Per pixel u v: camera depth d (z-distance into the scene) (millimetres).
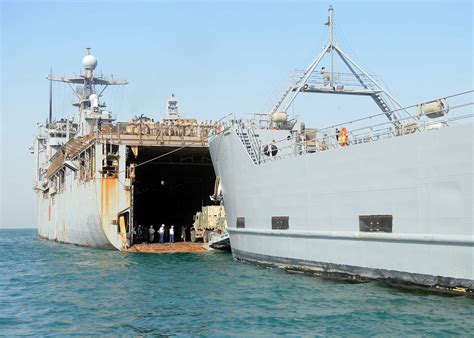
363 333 12859
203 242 40188
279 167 22844
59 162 52750
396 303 15359
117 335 13711
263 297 17812
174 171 48156
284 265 22938
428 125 16297
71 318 15781
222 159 29094
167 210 55000
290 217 22203
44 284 23000
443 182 15258
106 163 37406
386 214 17219
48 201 66750
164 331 13977
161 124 38969
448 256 15180
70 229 49750
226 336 13289
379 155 17422
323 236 20141
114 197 37125
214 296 18500
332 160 19547
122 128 39000
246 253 26562
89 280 23453
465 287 14773
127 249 36812
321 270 20547
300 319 14547
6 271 29016
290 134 28250
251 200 25500
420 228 16016
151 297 18750
